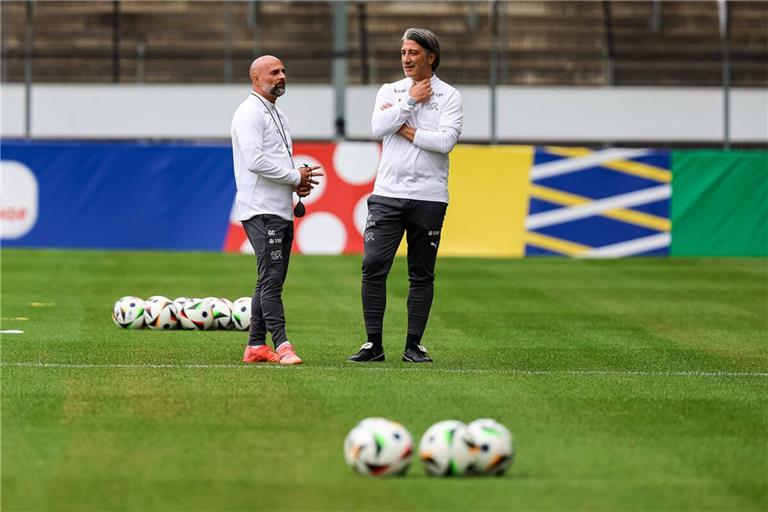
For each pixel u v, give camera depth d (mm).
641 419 28141
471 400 30031
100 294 57062
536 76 110562
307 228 80062
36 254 77000
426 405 29266
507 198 80375
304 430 26422
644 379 33906
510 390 31578
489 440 22500
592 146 107250
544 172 80438
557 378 33750
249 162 34938
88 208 80438
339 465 23453
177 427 26562
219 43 112812
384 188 35938
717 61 111188
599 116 107062
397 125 35406
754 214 81312
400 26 114062
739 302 57125
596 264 76312
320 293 58062
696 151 80938
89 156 80375
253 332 36125
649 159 80688
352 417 27750
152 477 22516
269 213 35469
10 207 80250
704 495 21672
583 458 24234
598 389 32000
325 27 114625
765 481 22672
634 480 22609
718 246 81312
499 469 22594
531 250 80562
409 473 22984
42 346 39188
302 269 70375
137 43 112375
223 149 80875
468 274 69188
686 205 81062
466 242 80375
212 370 34062
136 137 106688
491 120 99500
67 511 20422
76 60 109062
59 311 49969
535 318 49812
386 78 108625
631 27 115625
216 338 41625
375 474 22422
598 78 111062
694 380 33875
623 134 107250
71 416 27531
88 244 80562
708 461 24141
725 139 101938
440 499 21109
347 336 42969
